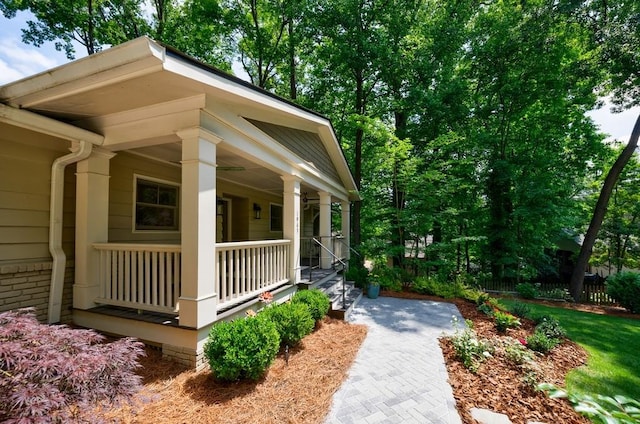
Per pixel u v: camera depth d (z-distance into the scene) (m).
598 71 9.63
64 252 3.75
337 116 13.74
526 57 10.77
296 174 5.74
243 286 3.90
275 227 10.51
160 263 3.38
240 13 13.35
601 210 9.99
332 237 8.20
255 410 2.48
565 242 14.16
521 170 11.72
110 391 1.76
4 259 3.20
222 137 3.54
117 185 4.55
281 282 5.01
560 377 3.71
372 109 12.33
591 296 9.58
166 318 3.31
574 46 10.45
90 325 3.67
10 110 2.91
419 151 12.02
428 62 11.41
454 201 11.66
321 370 3.31
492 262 11.62
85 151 3.55
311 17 11.43
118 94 3.00
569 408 2.85
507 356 3.84
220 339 2.83
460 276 9.40
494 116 12.10
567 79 10.18
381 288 8.78
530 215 10.31
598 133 11.66
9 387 1.44
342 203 10.34
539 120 11.49
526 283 9.81
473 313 6.35
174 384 2.78
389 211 10.32
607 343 5.17
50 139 3.62
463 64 12.50
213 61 14.35
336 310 5.43
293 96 14.04
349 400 2.78
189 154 3.15
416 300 7.62
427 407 2.70
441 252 10.17
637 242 12.68
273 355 3.11
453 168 11.08
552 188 10.57
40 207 3.53
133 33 12.47
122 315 3.45
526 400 2.95
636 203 12.08
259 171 6.22
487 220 12.10
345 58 11.02
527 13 10.54
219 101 3.44
